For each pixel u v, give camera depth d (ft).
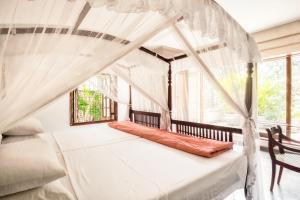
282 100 13.08
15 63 3.29
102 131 10.25
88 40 3.92
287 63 12.46
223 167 5.62
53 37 3.47
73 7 3.17
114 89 12.54
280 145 7.91
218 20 5.14
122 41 4.35
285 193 7.87
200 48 5.92
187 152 6.68
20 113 3.74
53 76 3.77
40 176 3.66
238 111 6.98
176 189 4.27
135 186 4.34
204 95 15.53
